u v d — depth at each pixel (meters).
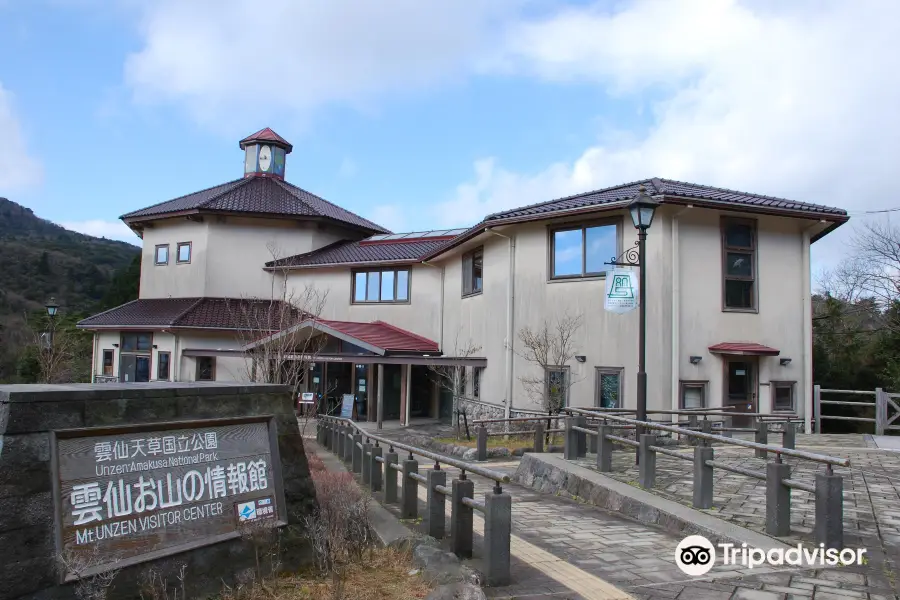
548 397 15.00
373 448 8.62
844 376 19.52
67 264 57.22
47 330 26.91
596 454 10.37
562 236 15.38
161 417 4.12
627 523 7.25
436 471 6.05
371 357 18.62
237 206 24.31
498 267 17.20
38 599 3.33
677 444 12.73
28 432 3.48
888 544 5.96
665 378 13.59
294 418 5.00
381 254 23.19
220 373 22.45
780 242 14.68
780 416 12.49
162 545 3.96
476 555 5.57
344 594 4.29
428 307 22.02
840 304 24.20
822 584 4.94
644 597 4.68
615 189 16.20
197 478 4.23
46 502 3.46
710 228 14.18
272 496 4.67
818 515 5.73
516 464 12.41
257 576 4.36
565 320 15.08
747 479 8.82
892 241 24.03
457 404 17.83
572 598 4.64
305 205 25.53
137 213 25.73
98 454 3.76
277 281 24.83
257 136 28.86
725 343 14.04
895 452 11.52
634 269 13.95
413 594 4.38
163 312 23.42
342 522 5.32
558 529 6.91
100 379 24.23
